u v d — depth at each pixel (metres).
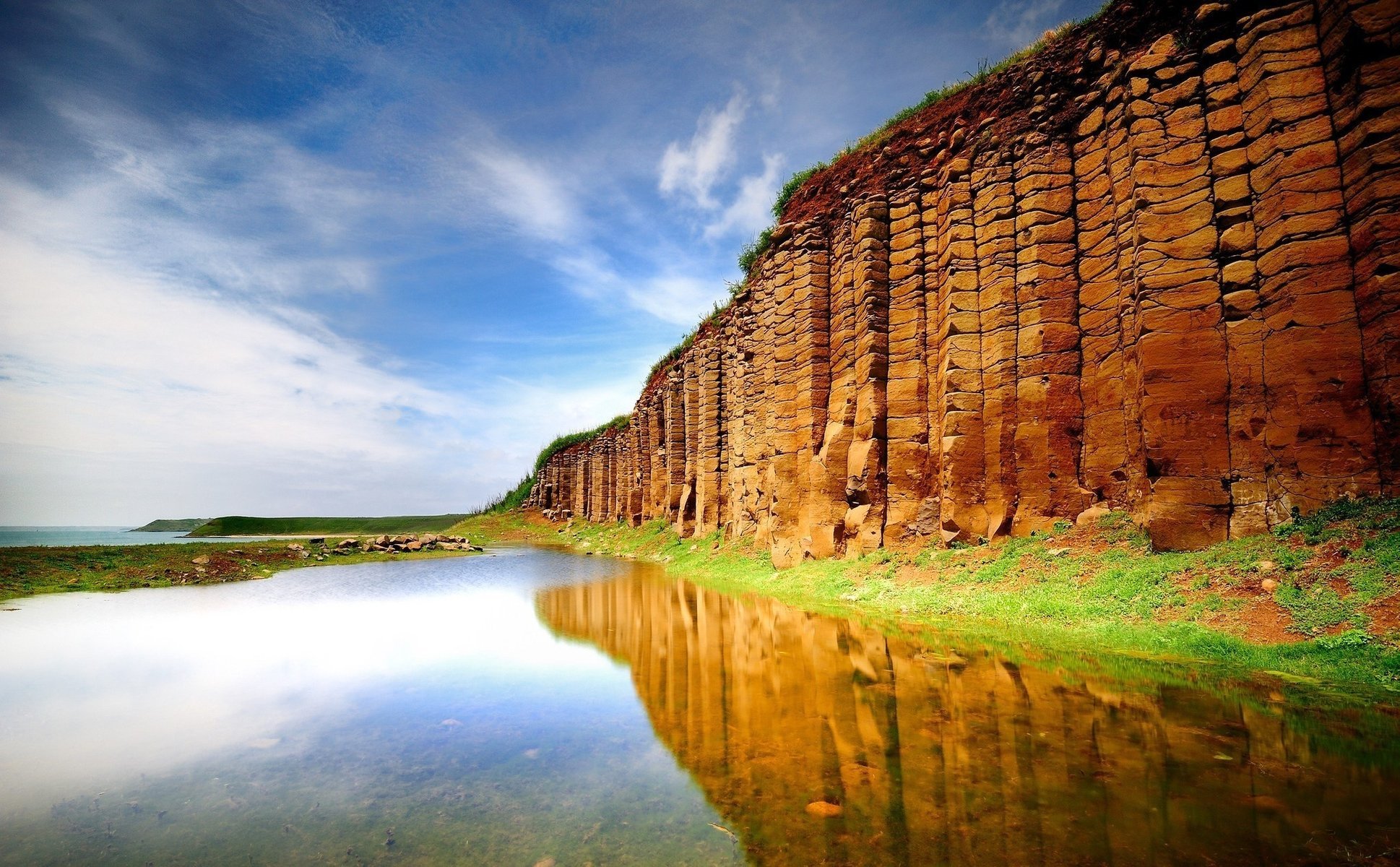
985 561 13.11
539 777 5.31
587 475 60.94
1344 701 6.18
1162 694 6.63
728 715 6.63
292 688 8.30
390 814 4.65
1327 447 9.34
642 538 37.28
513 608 15.27
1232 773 4.73
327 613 14.66
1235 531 9.99
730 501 27.45
